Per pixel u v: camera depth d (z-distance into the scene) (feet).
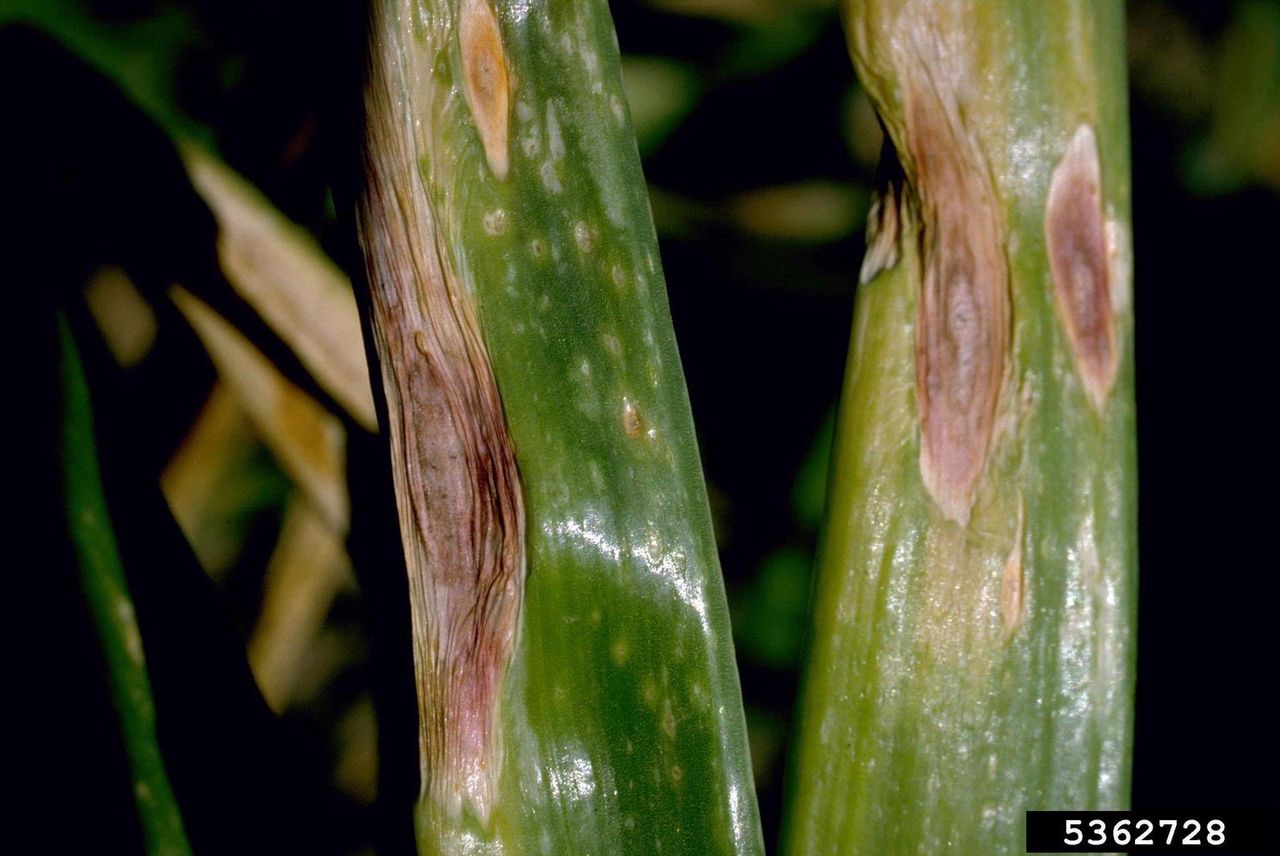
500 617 0.61
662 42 1.05
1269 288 1.06
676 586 0.61
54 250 0.62
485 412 0.61
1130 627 0.62
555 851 0.61
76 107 0.64
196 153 0.65
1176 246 1.07
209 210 0.65
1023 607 0.62
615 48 0.61
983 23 0.61
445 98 0.61
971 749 0.61
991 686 0.61
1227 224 1.06
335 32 0.61
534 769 0.61
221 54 0.89
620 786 0.61
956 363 0.62
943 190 0.62
